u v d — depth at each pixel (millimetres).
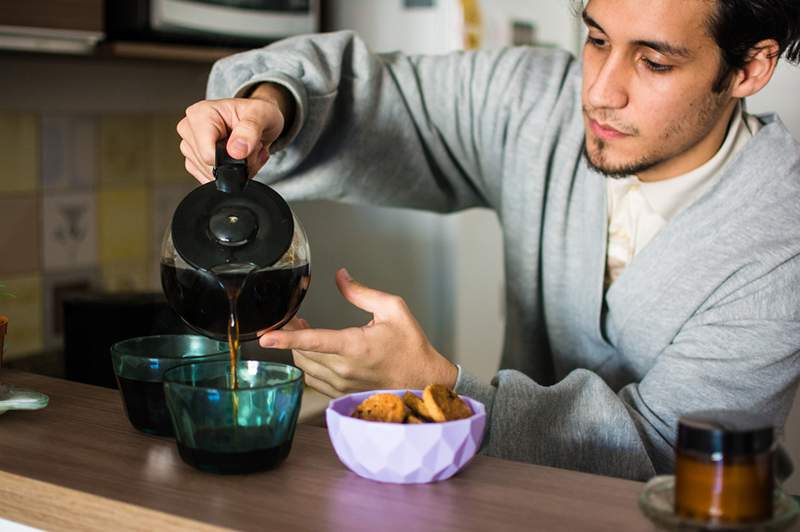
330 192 1521
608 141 1238
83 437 1021
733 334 1224
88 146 2500
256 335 980
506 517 825
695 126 1217
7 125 2312
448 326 2711
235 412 900
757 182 1275
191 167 1158
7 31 1871
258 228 948
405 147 1567
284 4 2373
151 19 2094
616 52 1187
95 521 864
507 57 1575
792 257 1225
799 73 1724
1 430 1038
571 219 1477
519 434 1098
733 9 1139
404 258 2717
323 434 1055
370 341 1027
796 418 1781
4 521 929
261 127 1089
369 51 1507
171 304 980
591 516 830
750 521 758
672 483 856
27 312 2404
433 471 893
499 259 2848
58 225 2453
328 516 822
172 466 939
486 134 1580
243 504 846
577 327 1487
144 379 1004
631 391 1230
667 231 1324
